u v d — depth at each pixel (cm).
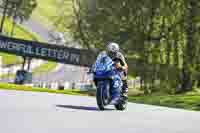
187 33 6862
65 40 8975
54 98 2558
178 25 6944
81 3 8388
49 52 9056
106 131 1055
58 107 1795
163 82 7019
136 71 7119
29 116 1285
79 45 8506
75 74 15988
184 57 6875
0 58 16775
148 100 3831
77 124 1163
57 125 1102
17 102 1947
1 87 4209
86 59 8344
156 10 7006
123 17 7238
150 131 1123
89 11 7994
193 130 1215
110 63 2020
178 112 2056
